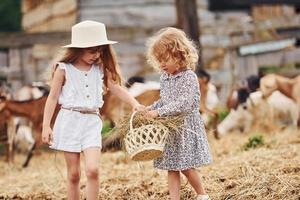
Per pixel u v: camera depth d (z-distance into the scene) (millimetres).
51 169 11070
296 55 17156
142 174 8984
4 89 13617
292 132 12852
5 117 12664
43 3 21750
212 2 20250
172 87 7023
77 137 6930
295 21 17734
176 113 6898
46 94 12945
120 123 7066
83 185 8625
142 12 20016
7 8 33938
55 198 8297
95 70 7094
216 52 18500
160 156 6973
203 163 6930
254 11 20766
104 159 10805
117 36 17672
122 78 7250
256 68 17500
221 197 7406
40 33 17188
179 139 6914
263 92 13930
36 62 18453
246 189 7410
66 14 20453
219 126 14008
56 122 7004
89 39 7000
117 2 20047
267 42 17438
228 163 9039
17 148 14117
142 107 6957
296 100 13758
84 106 6965
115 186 8297
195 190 7082
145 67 18703
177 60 6930
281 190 7207
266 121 13859
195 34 15414
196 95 6957
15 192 8930
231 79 17703
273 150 9578
